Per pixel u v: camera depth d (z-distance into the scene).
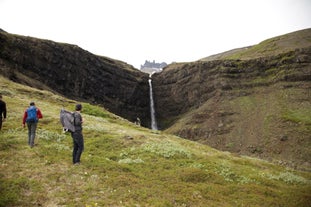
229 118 130.00
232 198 18.31
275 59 151.75
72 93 134.88
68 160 18.28
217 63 168.25
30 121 19.89
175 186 17.92
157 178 19.19
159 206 13.96
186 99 174.00
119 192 14.83
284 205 18.41
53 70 125.94
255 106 132.12
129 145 27.31
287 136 101.69
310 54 144.75
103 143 27.00
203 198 16.92
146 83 192.62
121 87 172.25
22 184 14.20
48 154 18.91
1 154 17.73
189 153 27.94
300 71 138.88
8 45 106.00
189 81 177.25
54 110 41.53
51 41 131.88
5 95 45.69
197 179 20.80
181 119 157.75
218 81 158.00
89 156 20.53
